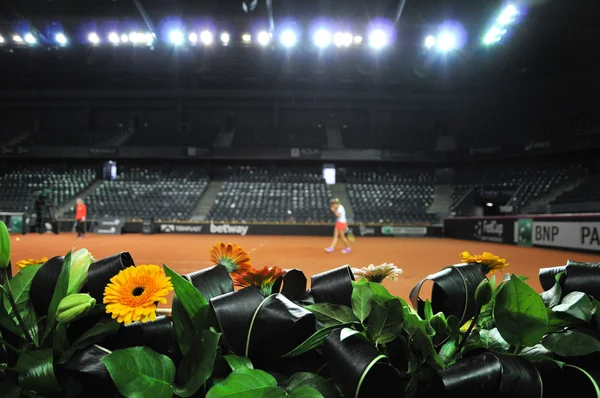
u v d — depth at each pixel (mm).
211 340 604
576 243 10625
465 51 18156
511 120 25828
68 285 740
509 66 20359
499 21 14820
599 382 665
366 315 703
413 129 27922
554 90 24016
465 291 811
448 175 27266
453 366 647
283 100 28109
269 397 583
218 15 15430
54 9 15375
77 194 24172
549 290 856
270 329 667
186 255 9711
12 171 27000
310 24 16062
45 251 10539
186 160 27328
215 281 792
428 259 9102
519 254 10359
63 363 688
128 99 28281
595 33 16391
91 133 27531
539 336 646
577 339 682
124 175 26734
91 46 18094
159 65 22453
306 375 663
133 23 15945
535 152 21766
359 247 13211
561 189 21188
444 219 20672
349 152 25359
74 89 27734
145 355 629
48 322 674
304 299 849
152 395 589
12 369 655
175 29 15773
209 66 21375
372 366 596
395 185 26359
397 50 18078
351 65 21234
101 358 614
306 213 22469
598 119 21391
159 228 20516
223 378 702
